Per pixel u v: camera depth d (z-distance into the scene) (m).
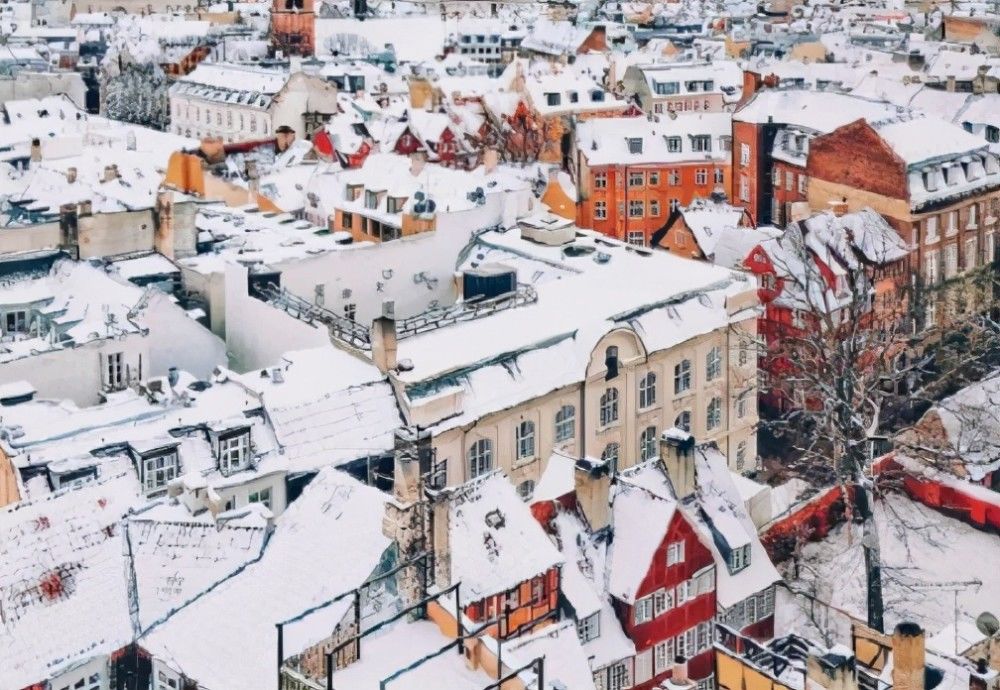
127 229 120.62
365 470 93.56
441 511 68.81
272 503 89.69
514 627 75.00
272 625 69.44
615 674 79.50
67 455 86.00
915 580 97.50
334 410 94.25
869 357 125.62
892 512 98.00
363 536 72.12
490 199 130.75
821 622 91.69
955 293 152.38
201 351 111.19
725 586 84.88
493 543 75.12
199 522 76.38
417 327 105.69
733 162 180.88
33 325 112.88
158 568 75.06
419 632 66.12
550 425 102.12
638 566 80.19
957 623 74.94
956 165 155.50
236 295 114.12
